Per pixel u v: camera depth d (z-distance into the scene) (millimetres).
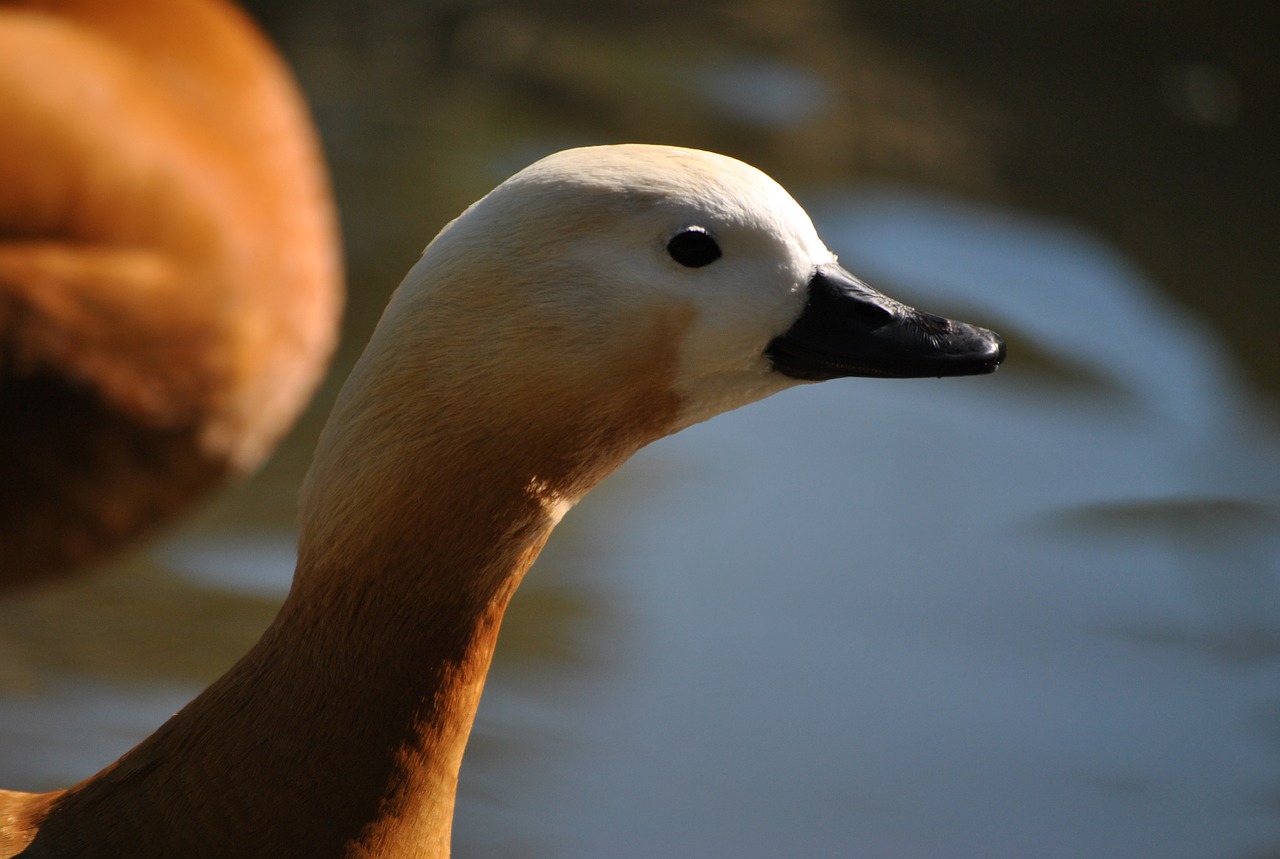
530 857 6254
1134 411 9758
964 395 9898
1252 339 10586
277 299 5926
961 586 8203
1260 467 9312
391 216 10992
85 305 5438
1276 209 12289
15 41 5570
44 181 5441
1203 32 14719
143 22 5914
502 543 3744
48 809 3848
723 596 7953
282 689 3695
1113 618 8000
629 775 6738
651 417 3846
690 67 13703
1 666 7004
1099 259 11266
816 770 6934
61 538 5766
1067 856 6602
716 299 3770
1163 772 7051
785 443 9406
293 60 13281
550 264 3611
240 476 6199
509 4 14633
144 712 6828
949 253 11062
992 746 7211
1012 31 14633
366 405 3627
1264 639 7953
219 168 5777
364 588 3674
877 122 12961
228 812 3654
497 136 12375
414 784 3770
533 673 7324
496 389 3590
